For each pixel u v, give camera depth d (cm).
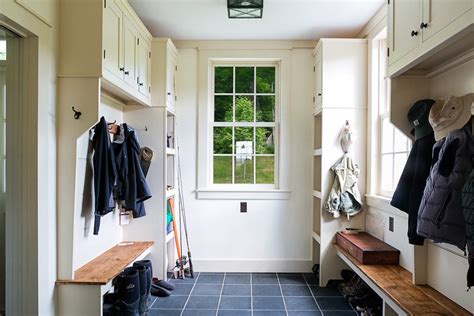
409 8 169
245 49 341
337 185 300
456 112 161
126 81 242
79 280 203
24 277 185
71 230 204
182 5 264
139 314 227
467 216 143
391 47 192
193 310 251
